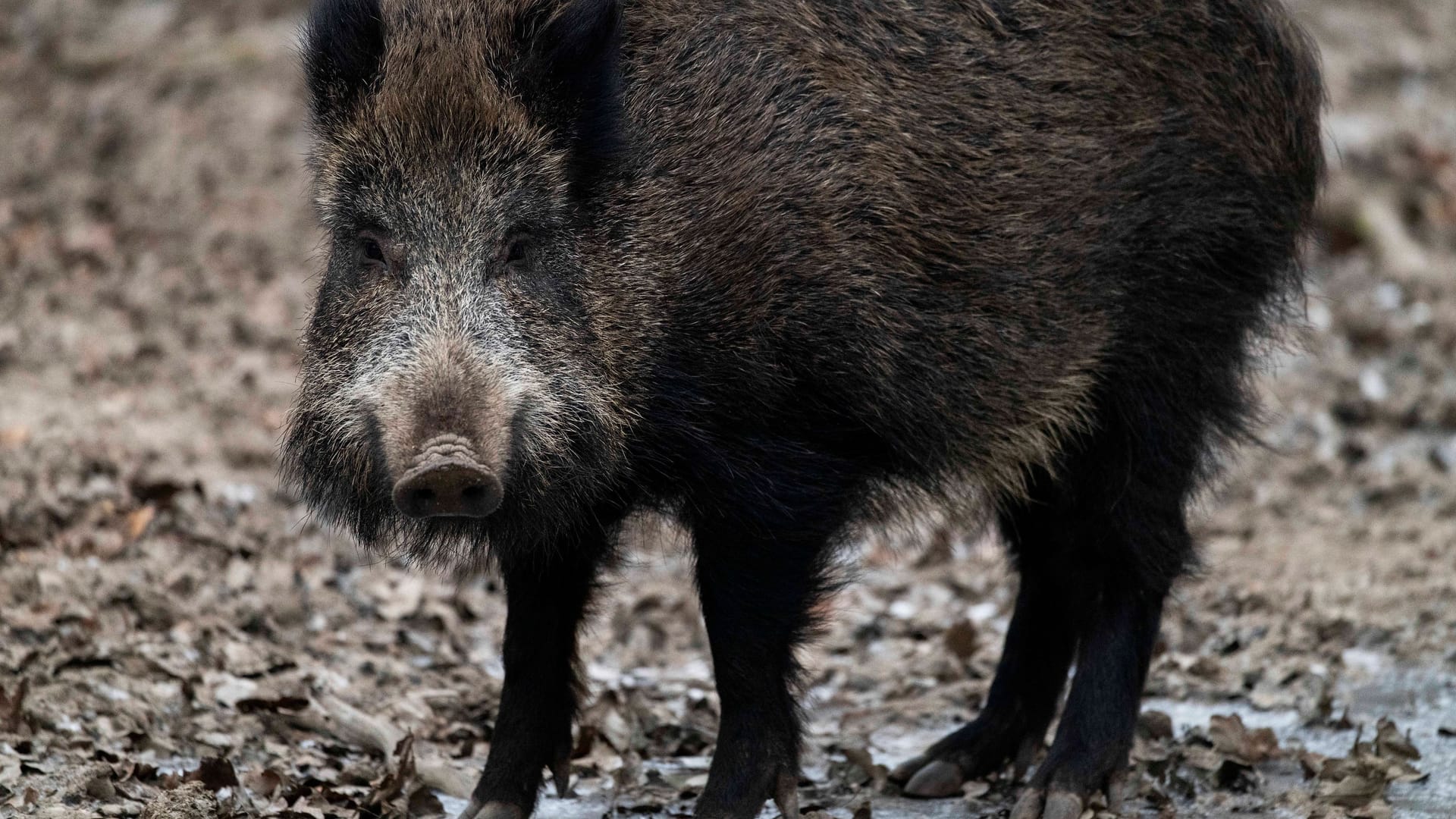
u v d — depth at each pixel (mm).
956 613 22859
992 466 15430
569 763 14711
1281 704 18172
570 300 12828
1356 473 27406
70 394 26562
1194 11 15766
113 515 21438
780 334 13680
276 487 23922
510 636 14250
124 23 46312
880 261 14117
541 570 14086
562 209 12805
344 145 12695
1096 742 15156
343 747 16203
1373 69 48562
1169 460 15938
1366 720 17531
